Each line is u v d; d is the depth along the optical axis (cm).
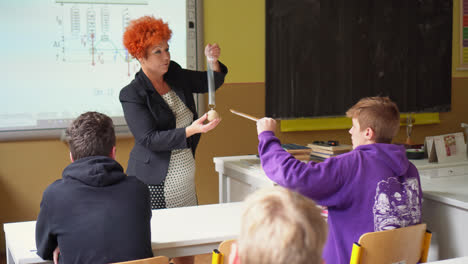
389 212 165
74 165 148
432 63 460
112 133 156
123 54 365
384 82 443
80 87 355
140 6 366
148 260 136
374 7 432
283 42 406
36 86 343
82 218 142
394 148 170
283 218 67
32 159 348
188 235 175
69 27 348
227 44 397
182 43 380
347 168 164
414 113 458
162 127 229
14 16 333
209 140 398
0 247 345
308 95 418
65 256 140
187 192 239
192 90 251
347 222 166
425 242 173
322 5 414
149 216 152
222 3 393
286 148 245
